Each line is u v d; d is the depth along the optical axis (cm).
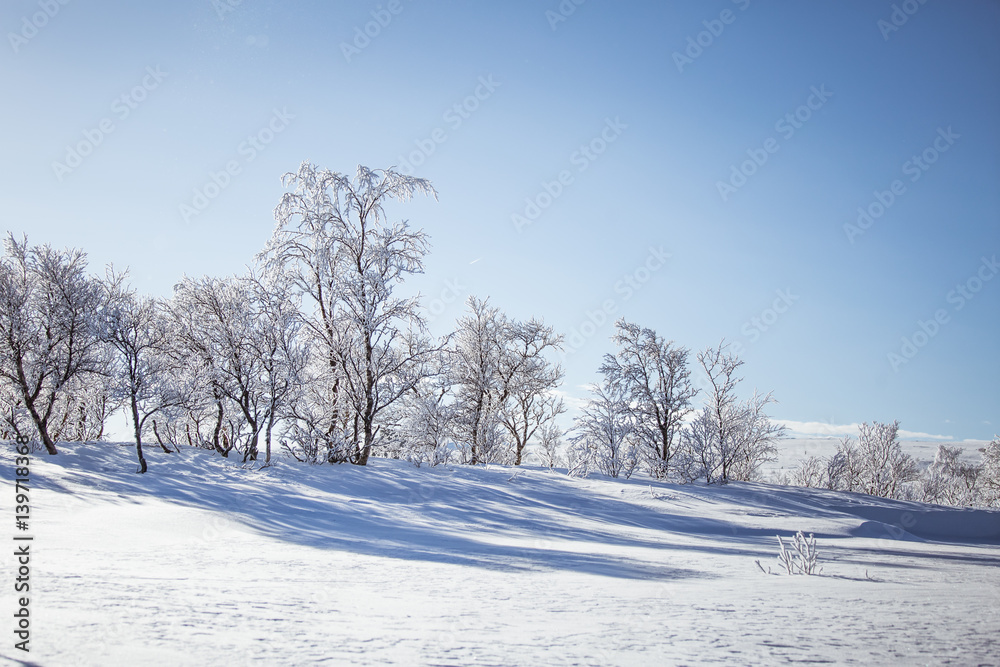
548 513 2006
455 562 823
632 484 2766
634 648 337
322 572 670
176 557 744
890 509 2652
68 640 314
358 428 2923
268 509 1570
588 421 3228
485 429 3566
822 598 538
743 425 3328
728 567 888
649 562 915
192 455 2558
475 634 370
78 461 2298
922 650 335
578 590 586
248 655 300
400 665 291
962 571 946
